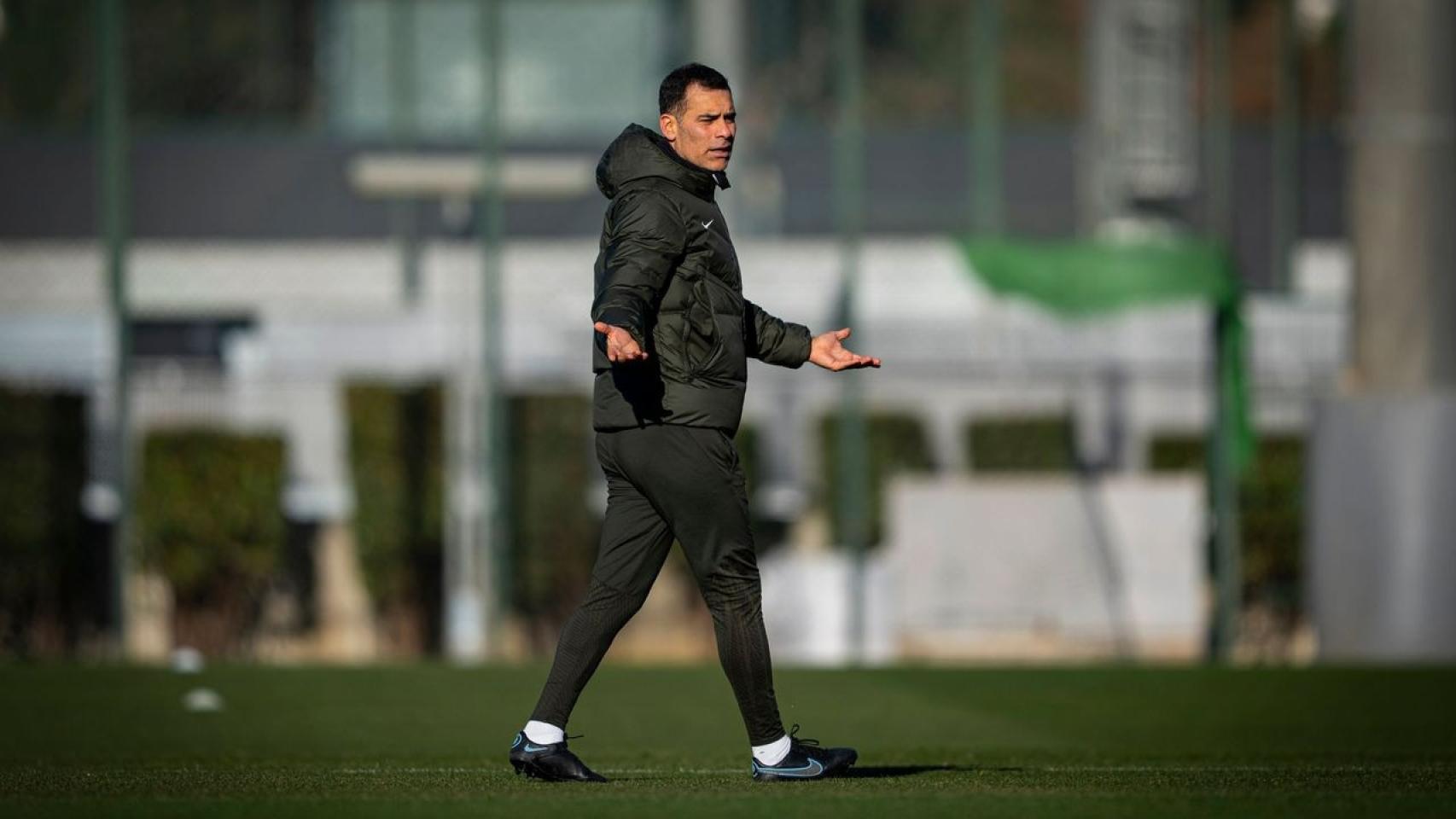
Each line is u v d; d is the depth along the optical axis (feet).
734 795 54.70
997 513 172.45
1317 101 248.93
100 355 195.72
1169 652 173.17
